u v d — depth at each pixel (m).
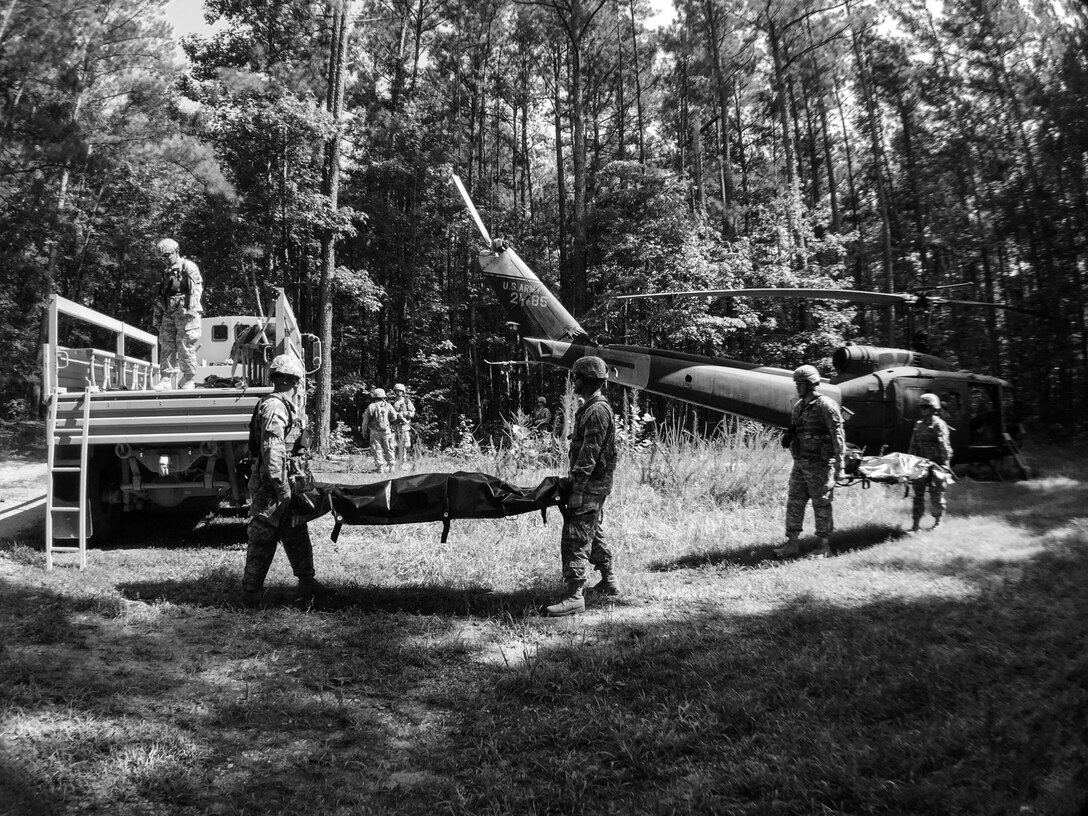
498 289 10.14
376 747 3.49
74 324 31.06
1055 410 23.17
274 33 25.98
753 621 5.24
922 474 7.79
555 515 8.80
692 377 9.76
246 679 4.11
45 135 20.88
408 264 32.03
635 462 11.11
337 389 29.41
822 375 23.61
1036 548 7.01
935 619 5.03
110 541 7.72
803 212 27.61
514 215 36.06
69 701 3.59
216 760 3.25
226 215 22.38
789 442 7.38
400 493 5.54
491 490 5.55
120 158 22.23
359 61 31.91
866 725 3.57
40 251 25.66
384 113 30.19
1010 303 25.48
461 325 34.91
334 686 4.14
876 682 3.99
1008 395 12.41
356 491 5.58
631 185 25.64
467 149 35.19
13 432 23.31
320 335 23.20
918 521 8.20
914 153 32.94
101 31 22.98
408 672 4.37
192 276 7.91
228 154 23.12
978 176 28.41
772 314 25.47
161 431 6.60
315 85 25.91
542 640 4.97
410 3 33.78
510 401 35.94
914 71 30.44
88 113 24.05
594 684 4.22
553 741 3.56
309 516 5.53
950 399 10.68
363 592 5.89
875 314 30.83
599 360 5.75
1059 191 23.95
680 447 11.52
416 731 3.67
